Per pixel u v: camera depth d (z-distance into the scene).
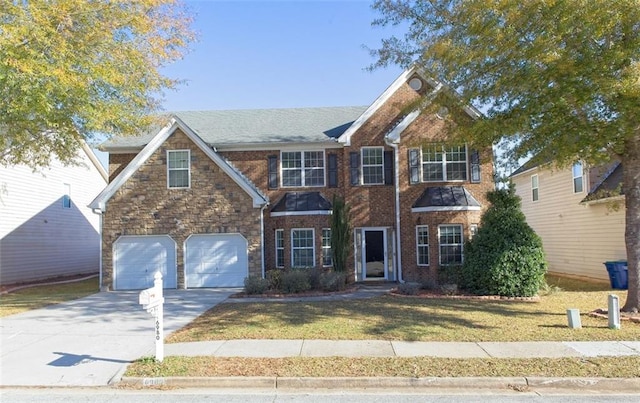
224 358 8.02
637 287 11.03
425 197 18.95
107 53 13.66
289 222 19.58
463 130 11.95
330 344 8.89
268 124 22.38
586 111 10.41
